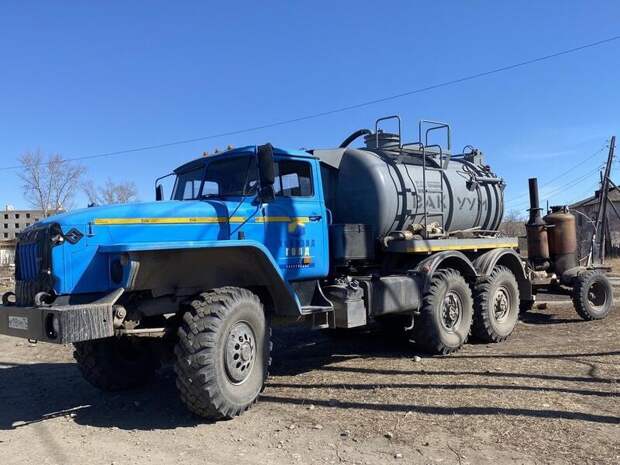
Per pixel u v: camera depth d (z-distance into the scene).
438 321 7.59
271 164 5.88
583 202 38.78
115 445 4.69
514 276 9.25
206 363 4.98
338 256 7.21
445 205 8.63
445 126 8.91
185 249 5.23
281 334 9.91
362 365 7.16
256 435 4.76
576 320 10.30
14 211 79.81
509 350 7.80
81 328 4.68
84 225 5.15
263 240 6.17
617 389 5.44
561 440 4.22
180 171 7.04
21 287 5.41
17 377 7.46
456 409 5.04
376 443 4.41
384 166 7.86
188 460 4.28
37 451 4.63
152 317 6.18
